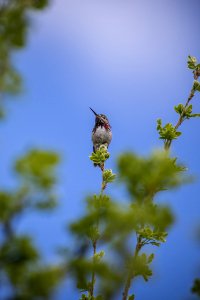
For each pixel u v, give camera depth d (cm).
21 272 261
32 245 262
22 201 257
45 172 255
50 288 261
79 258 283
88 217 289
